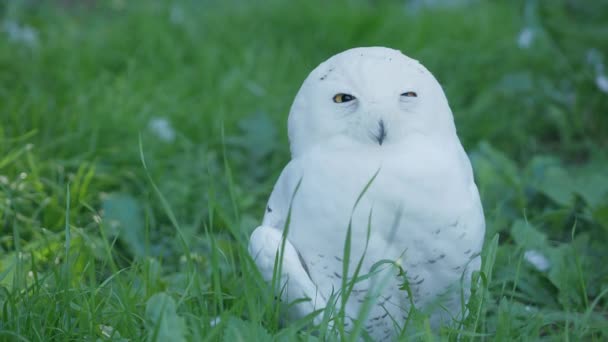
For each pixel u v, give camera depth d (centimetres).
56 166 775
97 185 775
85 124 867
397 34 1228
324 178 472
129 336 483
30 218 704
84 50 1132
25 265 594
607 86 948
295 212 484
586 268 634
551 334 525
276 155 898
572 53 1064
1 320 500
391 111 460
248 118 929
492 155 806
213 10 1350
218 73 1091
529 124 1002
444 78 1087
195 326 459
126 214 714
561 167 823
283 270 476
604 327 521
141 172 816
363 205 467
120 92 969
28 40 1140
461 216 471
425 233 470
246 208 789
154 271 593
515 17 1309
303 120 490
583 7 1072
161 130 900
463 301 473
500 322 482
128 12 1334
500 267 614
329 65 491
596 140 973
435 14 1328
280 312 496
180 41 1205
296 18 1288
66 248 500
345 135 471
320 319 478
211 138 932
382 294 484
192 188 816
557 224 721
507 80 1027
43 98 903
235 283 544
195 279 493
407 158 465
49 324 490
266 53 1154
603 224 676
